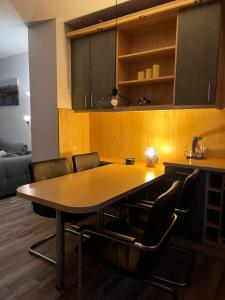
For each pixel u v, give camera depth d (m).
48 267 1.93
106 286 1.71
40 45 3.10
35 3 2.62
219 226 2.07
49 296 1.61
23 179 3.85
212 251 2.12
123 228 1.72
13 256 2.08
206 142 2.61
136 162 2.93
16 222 2.78
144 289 1.69
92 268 1.91
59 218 1.64
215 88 2.19
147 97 2.95
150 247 1.14
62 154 3.11
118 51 2.77
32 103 3.29
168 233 1.34
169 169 2.25
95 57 2.92
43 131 3.22
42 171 2.09
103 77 2.88
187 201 1.59
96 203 1.38
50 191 1.62
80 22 3.03
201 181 2.10
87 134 3.49
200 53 2.24
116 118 3.26
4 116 5.24
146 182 1.88
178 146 2.80
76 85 3.14
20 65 4.80
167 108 2.48
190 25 2.27
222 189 2.04
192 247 2.21
